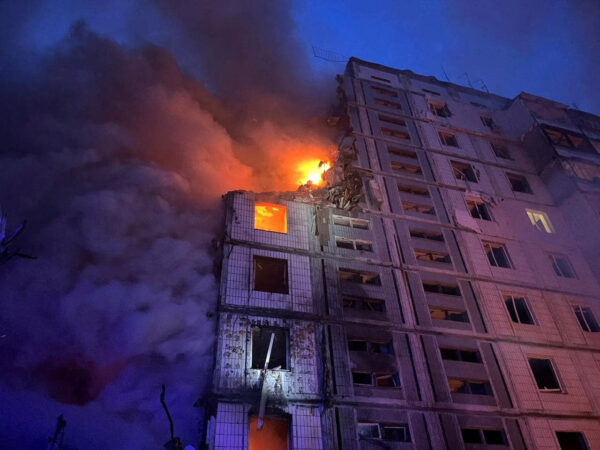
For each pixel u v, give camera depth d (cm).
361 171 2817
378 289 2194
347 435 1683
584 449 2045
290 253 2147
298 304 1975
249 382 1678
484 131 3616
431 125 3456
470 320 2272
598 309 2655
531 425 1984
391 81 3819
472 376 2059
